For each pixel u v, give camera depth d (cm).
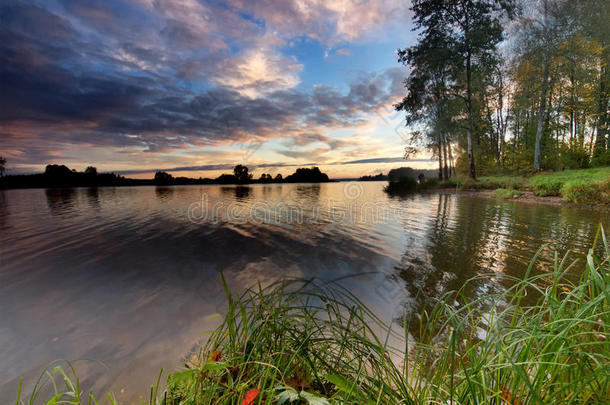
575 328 107
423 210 1125
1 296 367
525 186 1639
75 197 2038
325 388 118
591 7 1805
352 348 126
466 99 2208
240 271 453
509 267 429
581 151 2323
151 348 243
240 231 786
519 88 2397
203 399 100
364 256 520
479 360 111
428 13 2133
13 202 1658
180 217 1056
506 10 1933
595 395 91
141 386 194
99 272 456
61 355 237
